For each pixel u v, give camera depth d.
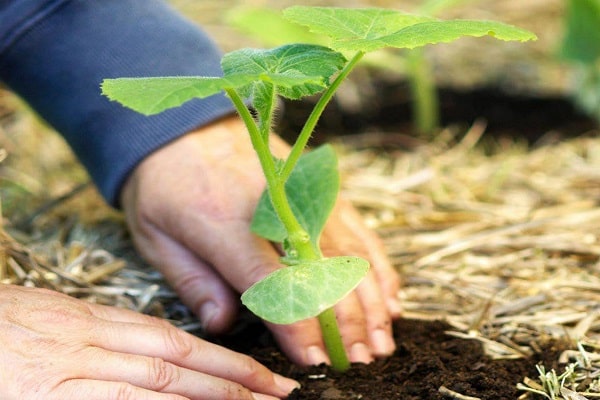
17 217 0.84
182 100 0.53
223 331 0.70
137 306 0.73
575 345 0.67
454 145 1.00
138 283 0.75
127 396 0.58
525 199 0.87
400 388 0.64
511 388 0.64
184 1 1.29
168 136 0.73
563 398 0.63
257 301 0.58
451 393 0.63
